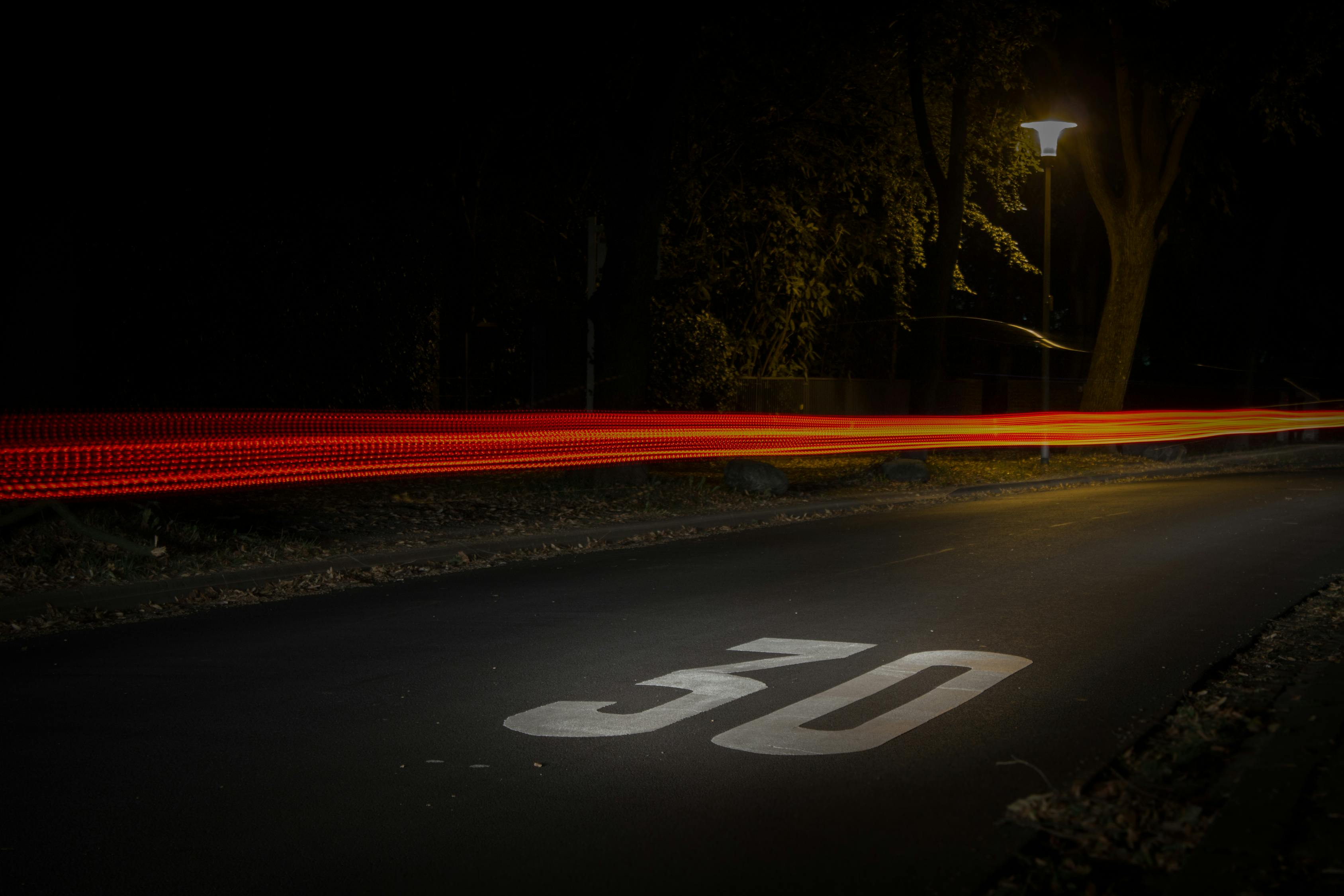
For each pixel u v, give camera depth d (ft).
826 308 111.14
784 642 28.91
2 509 39.45
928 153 83.92
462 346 90.33
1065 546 46.83
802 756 19.70
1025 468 87.25
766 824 16.58
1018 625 30.96
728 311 111.75
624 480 62.75
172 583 35.06
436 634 29.71
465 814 17.06
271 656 27.25
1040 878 14.57
